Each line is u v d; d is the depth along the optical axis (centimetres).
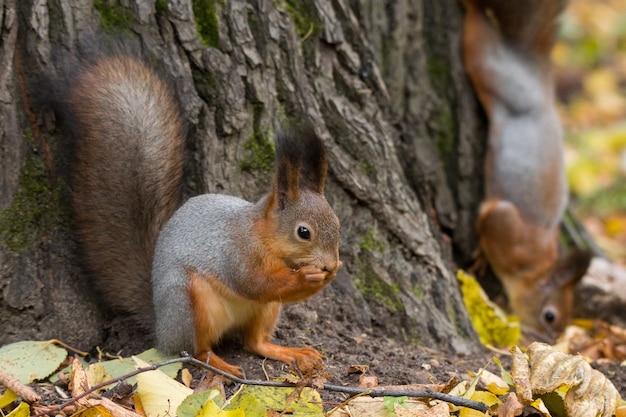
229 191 813
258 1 820
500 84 1224
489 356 884
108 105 771
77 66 761
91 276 779
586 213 1709
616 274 1353
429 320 888
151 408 628
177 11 790
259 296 690
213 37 805
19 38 751
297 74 840
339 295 852
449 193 1159
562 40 2359
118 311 785
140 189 783
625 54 2341
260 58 819
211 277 696
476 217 1238
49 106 758
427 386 713
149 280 782
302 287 675
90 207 775
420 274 905
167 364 655
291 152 679
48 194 763
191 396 635
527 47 1273
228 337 770
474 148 1223
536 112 1292
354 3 975
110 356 744
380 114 898
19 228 747
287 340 793
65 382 704
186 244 706
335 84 877
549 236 1323
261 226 687
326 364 748
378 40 1023
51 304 759
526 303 1320
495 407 673
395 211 889
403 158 1011
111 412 609
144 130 781
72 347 764
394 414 641
